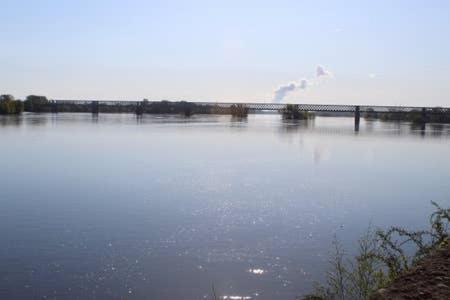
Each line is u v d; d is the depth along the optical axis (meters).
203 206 15.78
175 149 32.22
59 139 36.62
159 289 9.30
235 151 32.09
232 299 8.78
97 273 9.87
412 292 4.28
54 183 19.09
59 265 10.29
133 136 40.59
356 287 7.00
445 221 13.30
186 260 10.72
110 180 20.08
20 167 22.83
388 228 13.18
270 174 22.81
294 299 8.72
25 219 13.67
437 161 28.06
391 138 44.38
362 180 21.41
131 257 10.84
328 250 11.40
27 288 9.11
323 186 19.75
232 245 11.85
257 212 15.20
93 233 12.52
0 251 11.02
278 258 10.93
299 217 14.56
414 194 18.17
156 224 13.57
